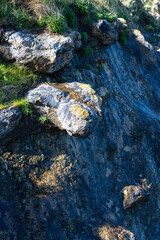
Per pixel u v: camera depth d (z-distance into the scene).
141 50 7.91
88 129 3.54
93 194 4.40
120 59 6.91
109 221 4.39
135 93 6.92
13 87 3.85
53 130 4.01
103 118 5.28
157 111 7.41
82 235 3.95
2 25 3.96
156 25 11.21
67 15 5.02
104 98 4.85
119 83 6.48
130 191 5.07
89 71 5.36
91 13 5.90
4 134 3.48
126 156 5.54
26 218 3.51
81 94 3.91
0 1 3.96
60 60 4.16
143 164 5.72
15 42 3.90
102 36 5.96
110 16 6.12
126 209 4.91
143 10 11.08
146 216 5.38
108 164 5.07
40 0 4.29
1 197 3.41
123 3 10.35
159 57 8.72
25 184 3.66
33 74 4.14
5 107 3.52
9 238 3.29
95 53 6.02
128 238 4.29
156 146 6.23
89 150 4.66
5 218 3.35
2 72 3.85
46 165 3.93
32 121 3.76
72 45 4.23
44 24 4.17
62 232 3.75
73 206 3.98
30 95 3.79
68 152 4.21
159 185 5.89
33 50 3.93
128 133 5.80
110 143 5.20
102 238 4.09
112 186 4.93
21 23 4.02
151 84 7.68
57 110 3.74
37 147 3.91
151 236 5.31
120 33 7.09
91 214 4.21
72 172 4.16
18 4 4.16
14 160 3.65
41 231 3.55
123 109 5.96
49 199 3.73
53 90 3.85
